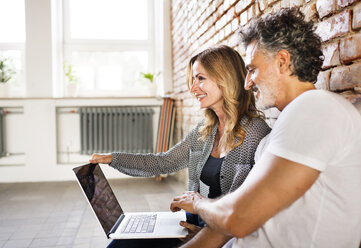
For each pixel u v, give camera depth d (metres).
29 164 4.38
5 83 4.37
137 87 4.96
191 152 1.41
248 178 0.73
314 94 0.71
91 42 4.84
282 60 0.80
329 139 0.65
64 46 4.78
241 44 0.91
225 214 0.72
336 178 0.68
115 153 1.41
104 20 4.86
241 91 1.21
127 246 1.16
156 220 1.19
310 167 0.64
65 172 4.45
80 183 1.12
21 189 3.92
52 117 4.39
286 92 0.82
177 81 4.14
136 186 4.04
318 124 0.66
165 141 4.20
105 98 4.54
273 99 0.84
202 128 1.35
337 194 0.68
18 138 4.43
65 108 4.51
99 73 4.89
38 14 4.35
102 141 4.50
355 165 0.68
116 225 1.16
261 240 0.76
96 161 1.36
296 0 1.22
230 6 1.94
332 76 1.00
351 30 0.91
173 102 4.32
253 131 1.14
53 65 4.49
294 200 0.67
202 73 1.25
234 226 0.69
